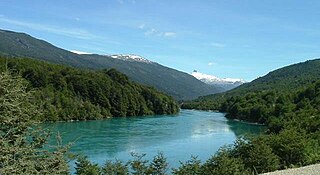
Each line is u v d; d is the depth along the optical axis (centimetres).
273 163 3127
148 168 2808
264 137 3606
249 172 2914
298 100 11156
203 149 5166
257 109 10956
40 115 1161
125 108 11694
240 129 8462
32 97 1190
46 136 1126
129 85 13075
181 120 10500
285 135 3541
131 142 5609
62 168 1099
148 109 13062
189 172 2873
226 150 3319
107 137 6066
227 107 15262
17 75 1142
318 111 7088
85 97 10725
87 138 5834
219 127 8775
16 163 1016
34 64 10338
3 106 1051
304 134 4316
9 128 1067
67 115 9012
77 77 10894
